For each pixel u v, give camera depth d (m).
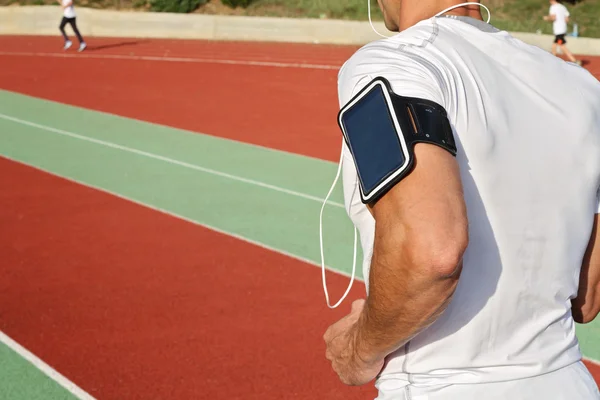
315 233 7.11
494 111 1.54
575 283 1.67
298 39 23.91
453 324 1.56
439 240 1.29
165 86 16.14
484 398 1.56
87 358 4.89
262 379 4.58
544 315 1.61
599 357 4.74
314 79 16.75
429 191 1.32
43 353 4.97
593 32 22.31
